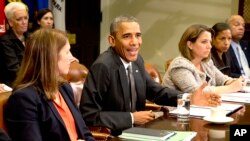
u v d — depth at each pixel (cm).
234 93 302
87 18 627
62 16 540
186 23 615
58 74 194
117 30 238
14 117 178
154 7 634
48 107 187
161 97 262
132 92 246
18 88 184
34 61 188
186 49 304
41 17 476
